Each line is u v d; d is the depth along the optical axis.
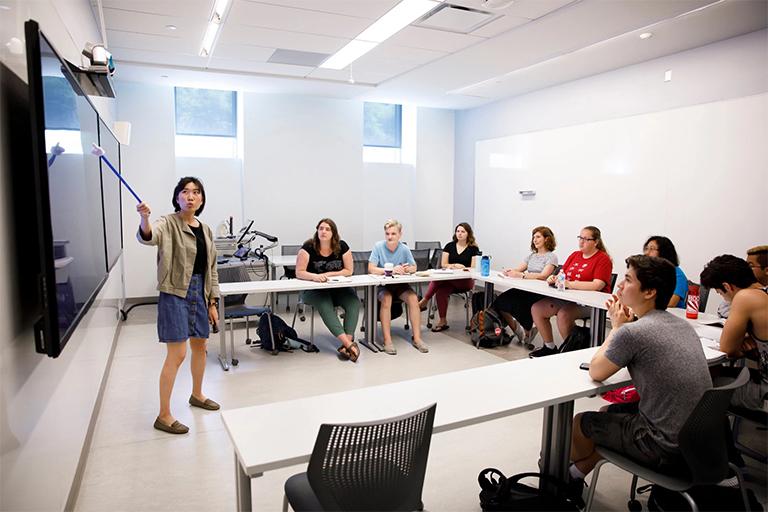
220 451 2.65
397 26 4.10
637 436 1.82
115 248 3.37
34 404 1.53
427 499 2.25
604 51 4.70
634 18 3.84
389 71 5.52
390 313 4.56
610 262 4.16
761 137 4.07
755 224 4.14
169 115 6.29
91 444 2.70
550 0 3.51
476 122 7.61
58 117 1.52
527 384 1.96
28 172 1.57
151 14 3.86
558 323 4.20
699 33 4.17
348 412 1.70
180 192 2.76
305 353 4.40
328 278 4.38
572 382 1.98
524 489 2.00
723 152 4.34
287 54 4.92
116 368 3.91
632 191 5.15
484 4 3.60
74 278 1.67
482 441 2.81
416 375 3.86
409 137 7.93
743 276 2.45
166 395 2.86
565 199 5.96
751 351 2.43
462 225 5.34
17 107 1.47
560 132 5.99
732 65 4.28
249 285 4.07
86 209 1.96
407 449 1.48
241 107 6.66
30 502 1.46
